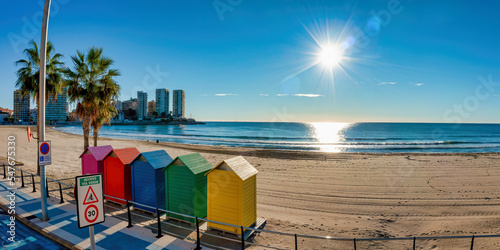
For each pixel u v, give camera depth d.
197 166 8.87
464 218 10.59
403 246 8.16
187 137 68.44
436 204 12.36
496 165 23.42
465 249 8.03
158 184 9.45
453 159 27.14
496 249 8.05
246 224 7.96
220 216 7.98
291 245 7.88
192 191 8.51
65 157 25.22
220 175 7.95
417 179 17.50
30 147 33.34
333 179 17.27
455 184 16.25
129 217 8.23
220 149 35.62
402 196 13.62
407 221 10.24
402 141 62.19
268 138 70.94
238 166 8.05
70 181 14.84
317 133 103.50
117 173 10.45
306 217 10.45
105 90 16.73
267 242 7.94
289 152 32.47
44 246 6.95
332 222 9.98
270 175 18.41
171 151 32.75
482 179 17.70
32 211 9.31
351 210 11.45
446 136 83.50
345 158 27.52
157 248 6.84
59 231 7.69
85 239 7.23
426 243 8.38
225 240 7.75
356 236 8.70
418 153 32.50
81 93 15.95
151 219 9.17
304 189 14.73
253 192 8.41
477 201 12.84
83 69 16.34
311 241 8.26
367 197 13.37
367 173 19.31
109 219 8.90
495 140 65.06
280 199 12.84
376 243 8.32
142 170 9.70
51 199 10.89
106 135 74.19
